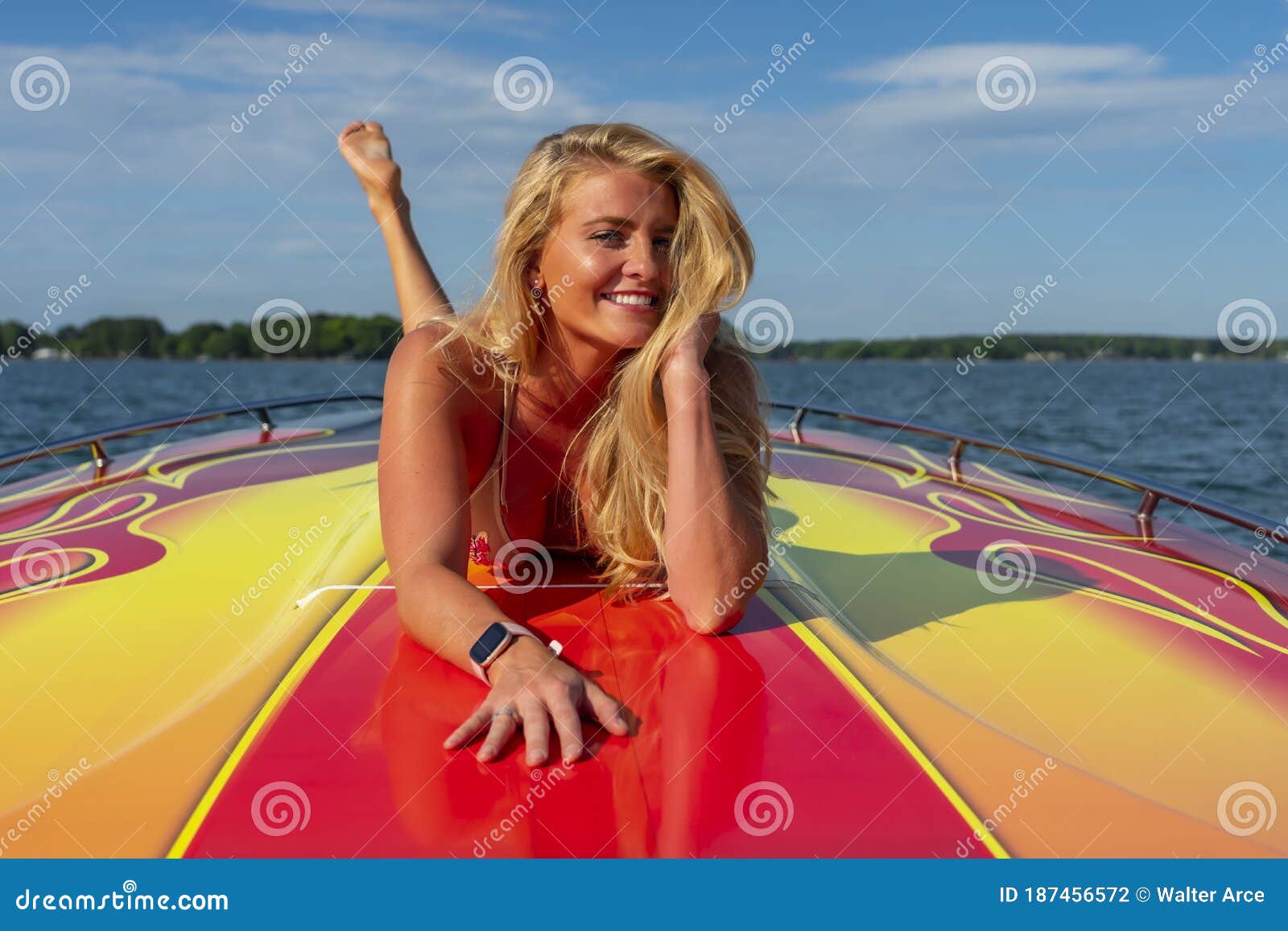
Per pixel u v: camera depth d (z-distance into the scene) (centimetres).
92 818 143
